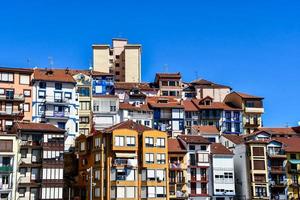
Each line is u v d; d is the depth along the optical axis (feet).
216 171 354.54
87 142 339.77
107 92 442.91
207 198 342.85
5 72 350.84
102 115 394.32
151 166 321.73
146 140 325.42
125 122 345.51
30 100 355.97
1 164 289.33
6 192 286.25
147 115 411.95
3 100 334.65
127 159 319.06
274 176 370.12
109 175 313.73
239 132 442.50
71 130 365.40
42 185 294.05
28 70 358.02
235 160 382.42
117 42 627.87
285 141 391.04
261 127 444.55
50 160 300.20
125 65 605.73
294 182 372.17
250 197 359.25
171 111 422.00
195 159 349.82
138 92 452.76
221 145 372.17
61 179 300.40
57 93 367.45
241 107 451.94
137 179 318.45
